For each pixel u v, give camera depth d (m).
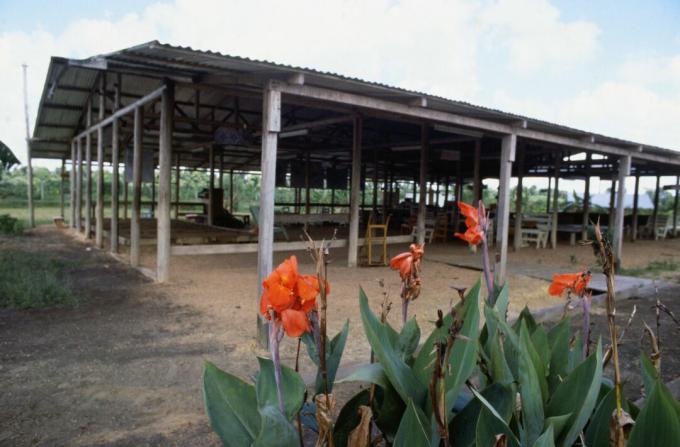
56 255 9.69
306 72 4.81
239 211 28.86
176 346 4.45
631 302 6.77
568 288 1.82
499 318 1.54
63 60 6.01
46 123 13.03
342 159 19.67
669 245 15.59
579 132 8.62
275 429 1.26
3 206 28.61
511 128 7.88
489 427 1.34
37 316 5.35
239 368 3.91
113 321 5.22
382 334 1.50
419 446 1.17
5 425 2.94
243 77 5.27
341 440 1.59
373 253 10.91
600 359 1.37
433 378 1.19
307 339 1.32
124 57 5.31
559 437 1.36
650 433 1.12
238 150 16.77
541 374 1.50
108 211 23.19
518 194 12.73
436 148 15.39
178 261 9.29
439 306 6.07
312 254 1.29
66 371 3.81
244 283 7.28
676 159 11.54
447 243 13.88
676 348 4.56
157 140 14.62
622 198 10.11
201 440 2.77
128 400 3.32
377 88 5.58
